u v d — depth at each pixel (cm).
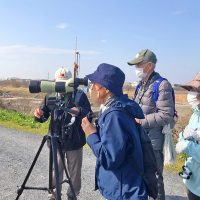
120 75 334
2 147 1016
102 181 337
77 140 509
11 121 1628
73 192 460
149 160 329
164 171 757
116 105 324
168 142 491
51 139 414
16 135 1238
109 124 316
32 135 1247
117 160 311
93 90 343
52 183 446
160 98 477
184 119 1219
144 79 500
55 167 400
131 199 317
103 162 319
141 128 337
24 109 2145
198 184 404
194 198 413
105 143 313
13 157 890
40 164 824
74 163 523
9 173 749
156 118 475
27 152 953
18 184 676
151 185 326
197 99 402
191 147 391
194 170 405
